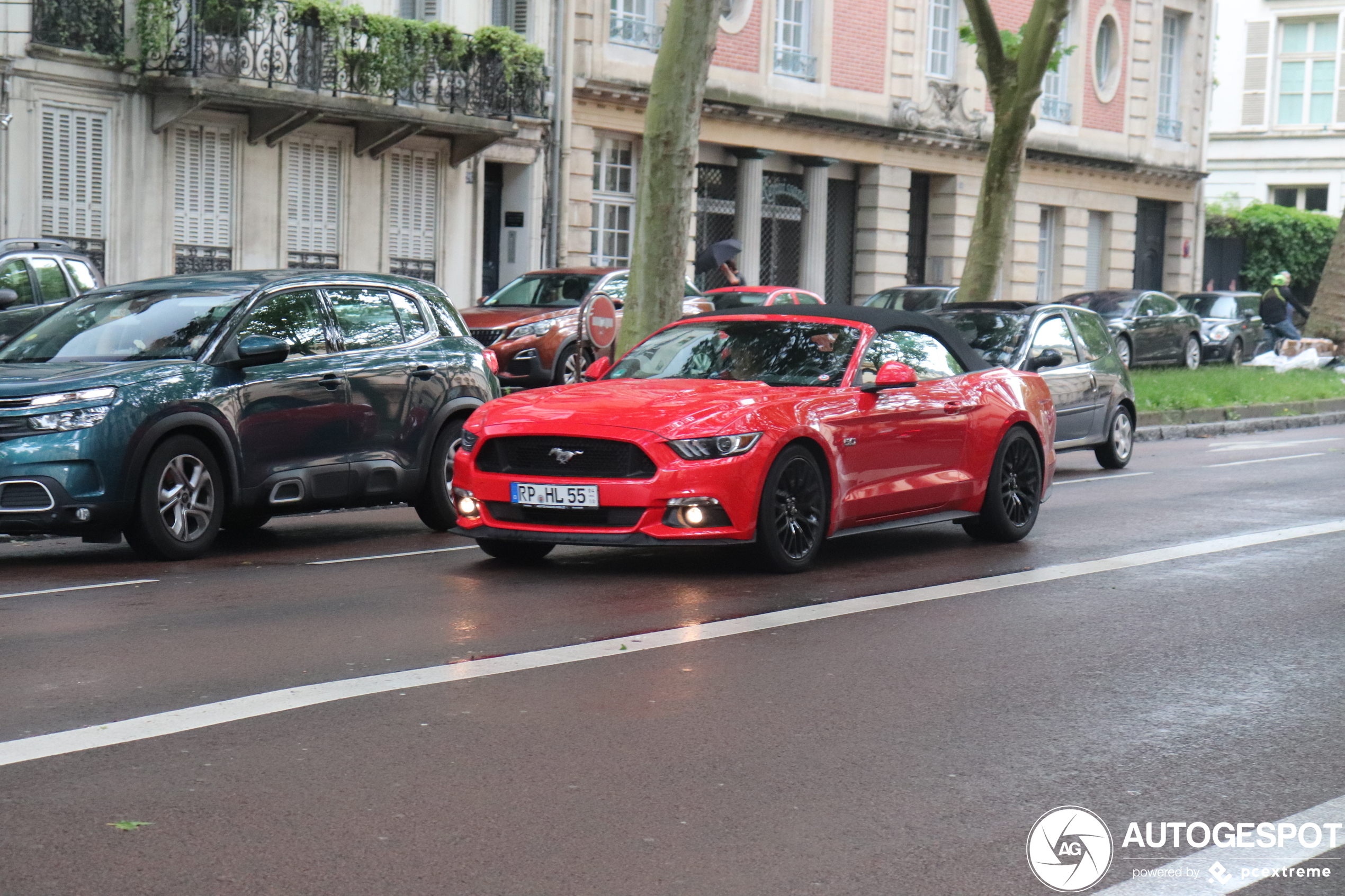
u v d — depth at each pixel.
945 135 37.06
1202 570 10.12
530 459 9.68
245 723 6.05
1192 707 6.56
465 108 26.72
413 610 8.49
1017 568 10.17
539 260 29.30
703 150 32.59
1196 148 46.50
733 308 23.44
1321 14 57.19
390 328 12.04
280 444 10.96
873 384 10.34
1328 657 7.56
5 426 9.80
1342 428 25.34
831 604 8.76
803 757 5.71
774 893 4.39
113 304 11.30
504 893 4.34
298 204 25.61
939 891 4.43
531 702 6.44
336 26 24.53
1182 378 27.48
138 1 22.75
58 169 22.19
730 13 32.34
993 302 17.34
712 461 9.38
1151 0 43.91
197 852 4.63
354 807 5.07
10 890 4.31
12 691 6.52
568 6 29.14
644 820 4.99
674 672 7.04
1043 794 5.34
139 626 7.98
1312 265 52.03
